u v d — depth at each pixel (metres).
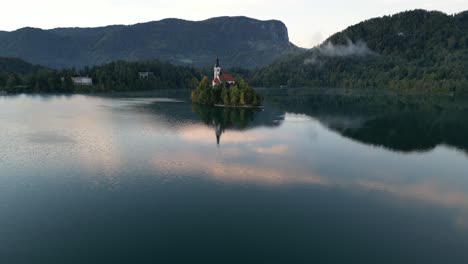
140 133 89.12
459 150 76.81
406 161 67.38
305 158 67.75
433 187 52.81
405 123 114.00
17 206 42.91
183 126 101.62
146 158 64.56
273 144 79.81
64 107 149.25
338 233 37.78
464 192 50.94
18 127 93.88
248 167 60.41
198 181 52.59
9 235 36.38
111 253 33.50
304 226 39.19
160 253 33.56
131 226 38.53
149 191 48.31
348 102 191.38
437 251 34.59
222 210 42.72
